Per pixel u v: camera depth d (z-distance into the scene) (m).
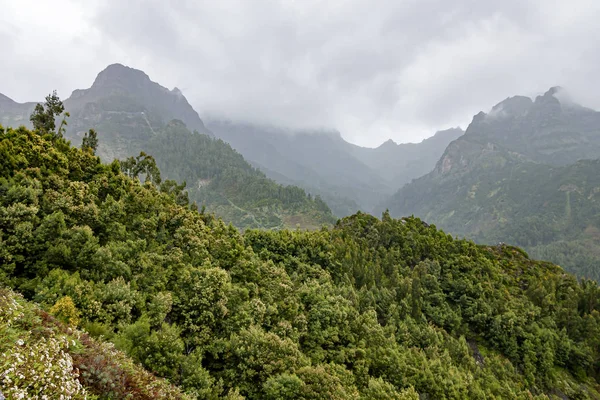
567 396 53.19
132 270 31.94
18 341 11.10
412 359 41.84
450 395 38.81
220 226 53.56
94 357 14.06
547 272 86.75
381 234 78.56
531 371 53.91
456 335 58.16
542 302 67.94
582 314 70.19
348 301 46.91
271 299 39.66
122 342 21.64
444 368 42.81
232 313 33.72
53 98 58.69
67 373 11.55
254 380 28.38
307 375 28.27
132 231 38.69
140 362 21.52
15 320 13.13
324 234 70.69
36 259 27.12
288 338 33.16
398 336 48.38
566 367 58.94
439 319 58.28
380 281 62.12
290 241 59.84
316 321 40.31
